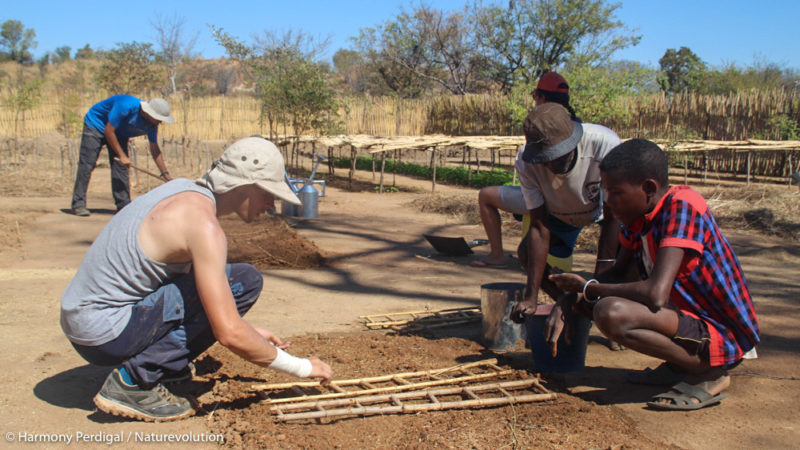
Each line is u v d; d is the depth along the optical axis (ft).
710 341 9.62
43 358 11.75
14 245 22.71
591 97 45.60
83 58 179.32
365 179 54.90
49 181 41.42
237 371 11.24
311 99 49.90
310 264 21.01
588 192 11.86
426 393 10.05
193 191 8.57
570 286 10.14
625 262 10.88
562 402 10.13
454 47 123.75
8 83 88.17
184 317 8.91
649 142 9.50
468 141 45.70
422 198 38.96
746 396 10.59
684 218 9.24
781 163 56.70
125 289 8.46
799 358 12.41
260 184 8.64
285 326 14.17
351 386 10.68
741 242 25.95
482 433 8.91
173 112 77.25
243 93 157.07
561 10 95.45
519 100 53.11
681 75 122.93
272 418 9.16
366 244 25.16
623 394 10.75
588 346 13.47
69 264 20.12
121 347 8.56
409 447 8.45
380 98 85.20
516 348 12.88
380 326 14.30
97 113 29.22
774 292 17.74
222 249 8.14
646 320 9.32
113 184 29.91
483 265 21.17
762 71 118.93
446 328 14.46
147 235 8.29
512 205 19.57
